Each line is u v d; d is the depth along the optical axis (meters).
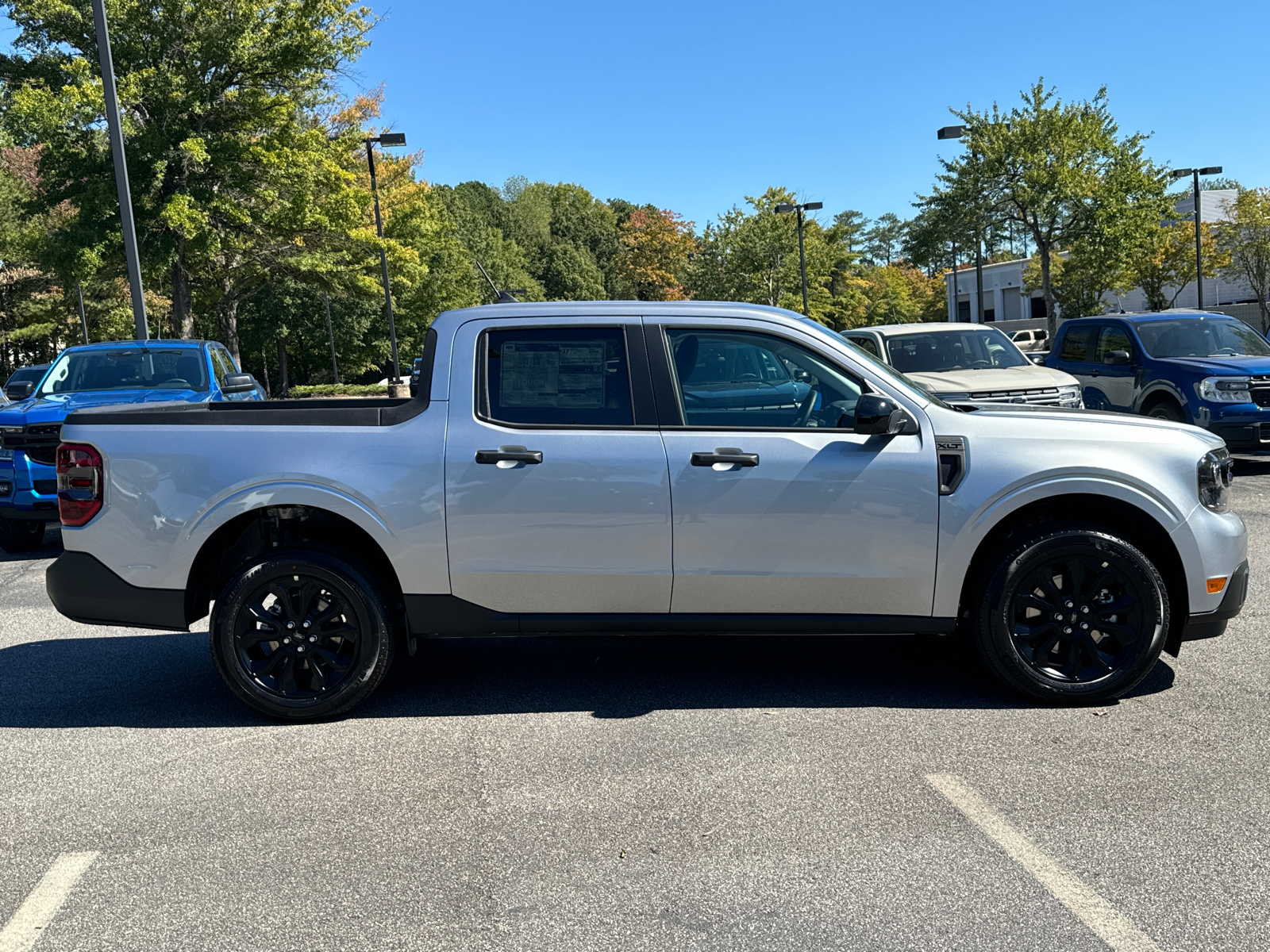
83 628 6.38
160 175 23.80
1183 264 45.44
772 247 50.56
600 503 4.32
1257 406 10.72
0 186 39.47
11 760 4.12
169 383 10.20
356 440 4.39
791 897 2.90
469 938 2.72
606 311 4.48
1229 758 3.82
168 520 4.41
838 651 5.40
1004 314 69.75
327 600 4.46
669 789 3.68
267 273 33.41
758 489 4.30
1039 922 2.74
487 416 4.41
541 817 3.47
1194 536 4.34
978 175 34.78
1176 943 2.62
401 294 55.62
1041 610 4.37
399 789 3.74
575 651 5.53
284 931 2.78
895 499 4.31
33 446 8.73
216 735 4.37
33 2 23.48
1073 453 4.32
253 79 26.06
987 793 3.57
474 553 4.36
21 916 2.90
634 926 2.77
